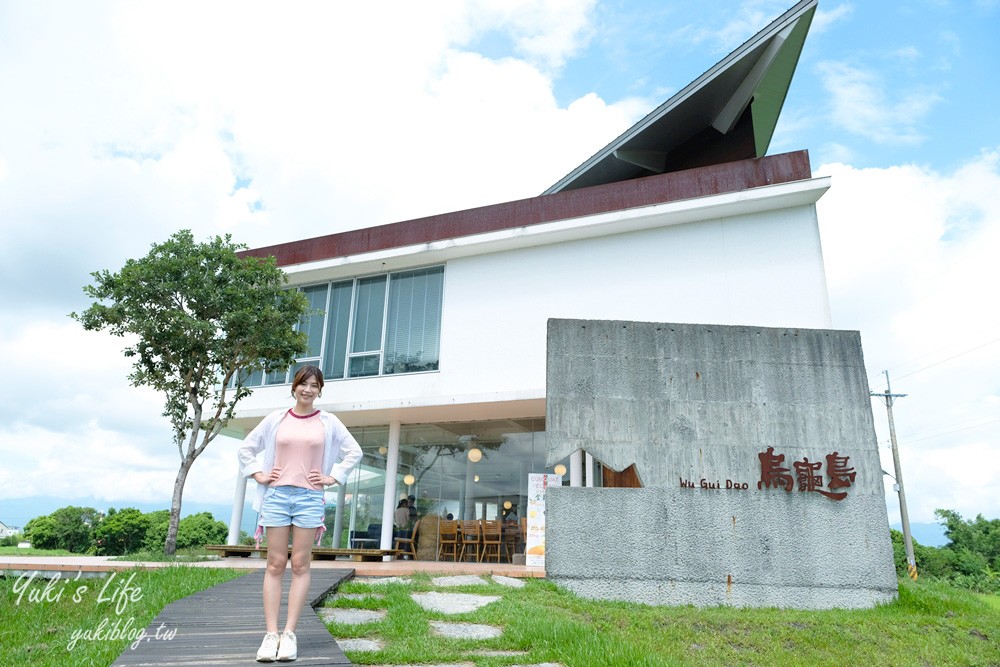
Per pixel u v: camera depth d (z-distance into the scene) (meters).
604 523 7.91
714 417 8.41
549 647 4.96
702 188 12.20
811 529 7.94
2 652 4.82
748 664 5.71
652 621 6.61
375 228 14.68
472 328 13.34
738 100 16.92
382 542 13.72
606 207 12.78
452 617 5.86
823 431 8.37
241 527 15.81
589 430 8.30
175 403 11.61
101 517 29.08
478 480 13.52
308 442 3.91
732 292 11.70
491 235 13.18
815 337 8.77
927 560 34.72
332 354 14.62
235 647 4.00
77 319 11.17
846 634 6.48
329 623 5.43
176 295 11.62
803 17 14.14
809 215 11.61
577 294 12.72
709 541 7.86
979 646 6.45
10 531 35.09
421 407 12.97
